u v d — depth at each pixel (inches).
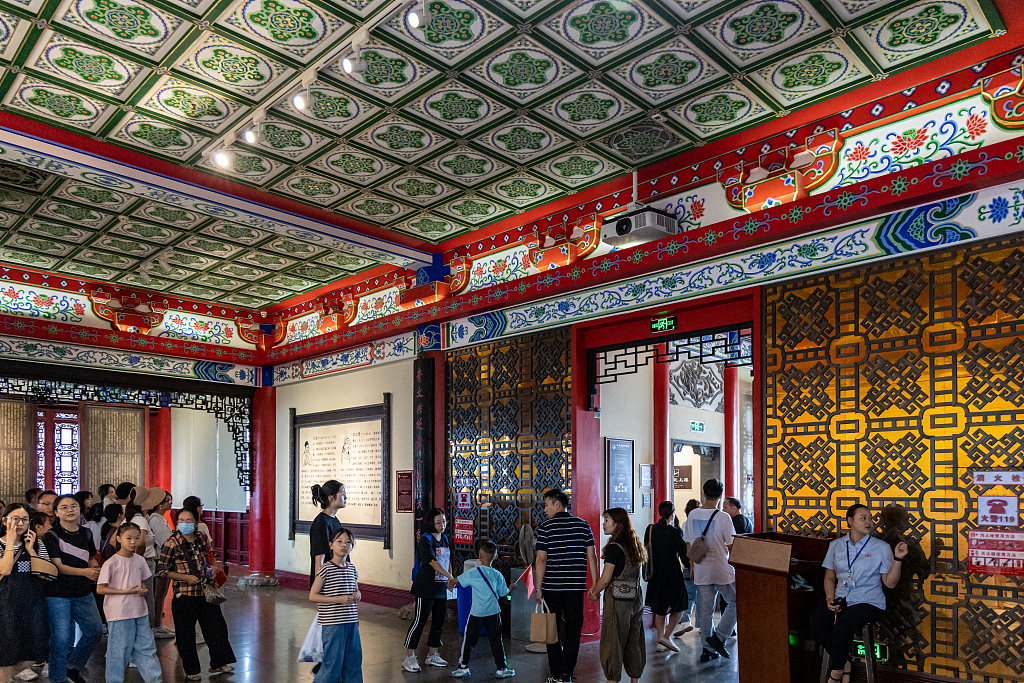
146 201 330.6
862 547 214.7
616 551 232.8
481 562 273.1
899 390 229.6
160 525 344.5
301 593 472.1
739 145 281.3
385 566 430.0
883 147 245.6
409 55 221.5
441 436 390.6
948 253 223.8
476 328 379.2
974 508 211.0
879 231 238.4
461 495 379.2
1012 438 206.2
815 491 245.0
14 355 421.7
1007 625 202.1
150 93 241.6
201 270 440.8
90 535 268.5
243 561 566.6
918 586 218.7
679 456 495.5
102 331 453.7
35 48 215.5
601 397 374.0
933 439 221.1
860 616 208.4
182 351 489.1
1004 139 218.4
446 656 298.0
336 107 251.1
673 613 303.7
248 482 526.0
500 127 267.1
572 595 241.9
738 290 272.7
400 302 409.1
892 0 196.5
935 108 235.1
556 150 285.9
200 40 213.2
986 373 212.7
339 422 477.7
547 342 344.2
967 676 207.3
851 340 241.8
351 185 317.1
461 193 327.3
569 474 327.0
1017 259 209.8
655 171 304.7
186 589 266.5
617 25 208.2
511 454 354.9
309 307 510.3
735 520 342.0
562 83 238.2
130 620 242.8
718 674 269.0
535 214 352.8
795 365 254.4
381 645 317.4
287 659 295.6
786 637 217.6
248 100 247.0
